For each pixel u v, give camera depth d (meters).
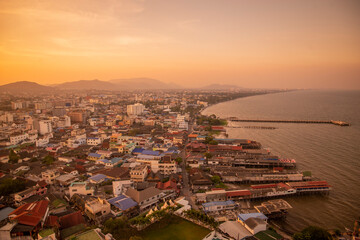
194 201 97.94
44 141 177.38
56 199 89.75
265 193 101.69
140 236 70.62
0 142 174.75
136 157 146.12
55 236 63.12
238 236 70.50
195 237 70.94
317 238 69.69
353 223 86.25
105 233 69.00
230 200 95.25
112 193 100.12
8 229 62.59
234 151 165.12
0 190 93.31
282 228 82.12
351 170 135.88
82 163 136.12
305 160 154.00
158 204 93.56
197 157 144.25
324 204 99.25
